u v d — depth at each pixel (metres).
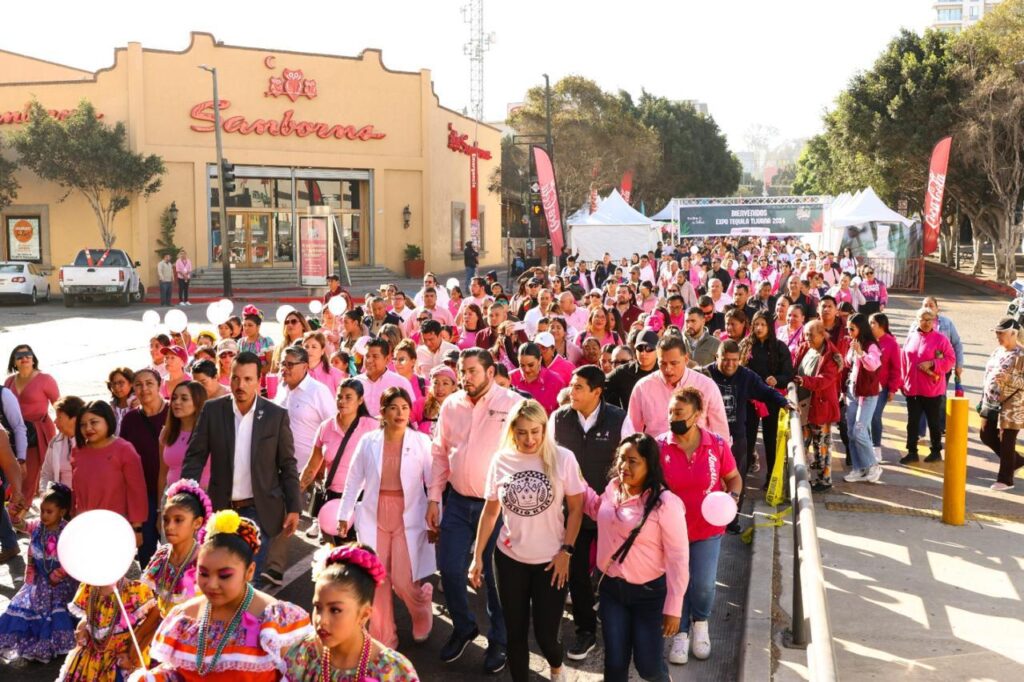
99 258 33.84
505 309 11.91
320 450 7.34
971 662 6.12
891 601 7.14
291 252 42.62
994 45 42.53
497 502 5.43
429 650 6.44
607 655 5.11
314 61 41.81
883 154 46.50
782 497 9.29
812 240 52.44
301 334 10.45
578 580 6.26
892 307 33.41
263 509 6.58
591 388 6.40
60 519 6.21
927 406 11.28
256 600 3.73
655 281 27.22
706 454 5.93
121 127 38.22
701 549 6.03
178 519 4.60
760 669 5.90
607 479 6.43
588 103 60.84
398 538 6.22
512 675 5.48
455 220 49.25
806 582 4.58
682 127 86.75
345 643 3.39
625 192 60.28
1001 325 10.20
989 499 9.84
